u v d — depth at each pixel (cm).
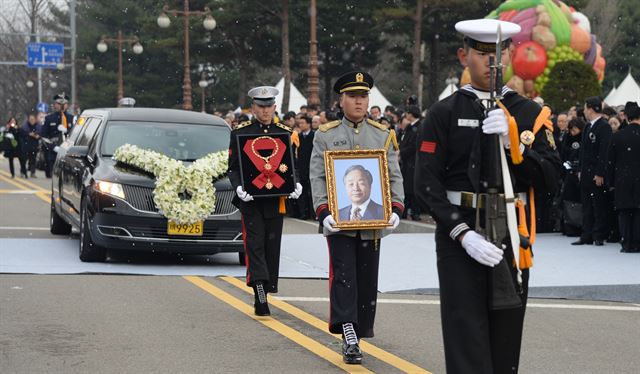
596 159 3088
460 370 1116
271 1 12381
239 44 13625
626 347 1786
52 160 5234
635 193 2925
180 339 1780
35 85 19750
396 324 1959
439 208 1116
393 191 1688
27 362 1590
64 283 2361
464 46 1169
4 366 1563
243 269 2689
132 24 16288
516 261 1102
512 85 6247
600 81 6506
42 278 2430
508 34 1127
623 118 3453
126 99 3647
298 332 1867
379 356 1677
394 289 2384
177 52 13750
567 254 2945
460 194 1136
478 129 1128
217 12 12619
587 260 2814
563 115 3478
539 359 1677
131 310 2042
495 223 1107
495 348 1147
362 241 1673
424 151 1141
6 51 19800
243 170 2020
